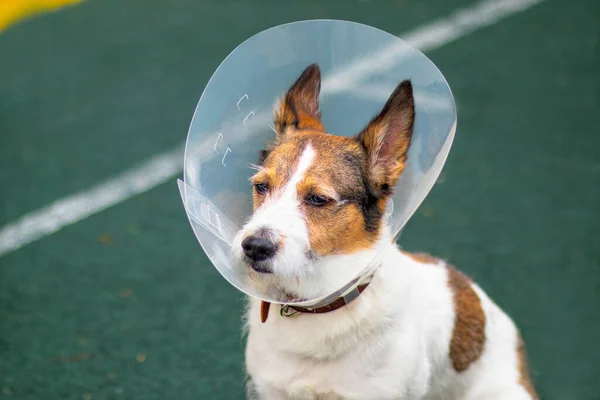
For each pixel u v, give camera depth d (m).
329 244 6.00
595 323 9.34
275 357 6.55
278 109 6.61
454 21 15.27
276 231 5.77
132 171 12.02
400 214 6.07
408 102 6.11
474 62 14.18
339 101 6.73
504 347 7.54
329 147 6.22
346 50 6.56
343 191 6.03
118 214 11.18
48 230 10.89
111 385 8.47
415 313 6.65
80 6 16.22
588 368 8.83
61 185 11.75
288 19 15.45
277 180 6.10
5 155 12.38
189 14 15.79
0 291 9.79
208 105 6.14
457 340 7.09
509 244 10.45
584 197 11.23
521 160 11.95
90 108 13.44
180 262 10.30
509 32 14.96
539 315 9.44
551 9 15.59
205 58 14.53
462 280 7.44
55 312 9.47
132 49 14.91
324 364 6.43
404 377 6.40
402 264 6.63
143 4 16.17
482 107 13.07
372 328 6.28
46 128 12.98
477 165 11.88
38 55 14.85
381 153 6.23
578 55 14.30
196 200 5.94
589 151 12.10
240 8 15.89
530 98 13.27
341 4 15.86
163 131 12.86
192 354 8.90
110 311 9.50
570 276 9.95
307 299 6.18
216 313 9.46
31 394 8.30
